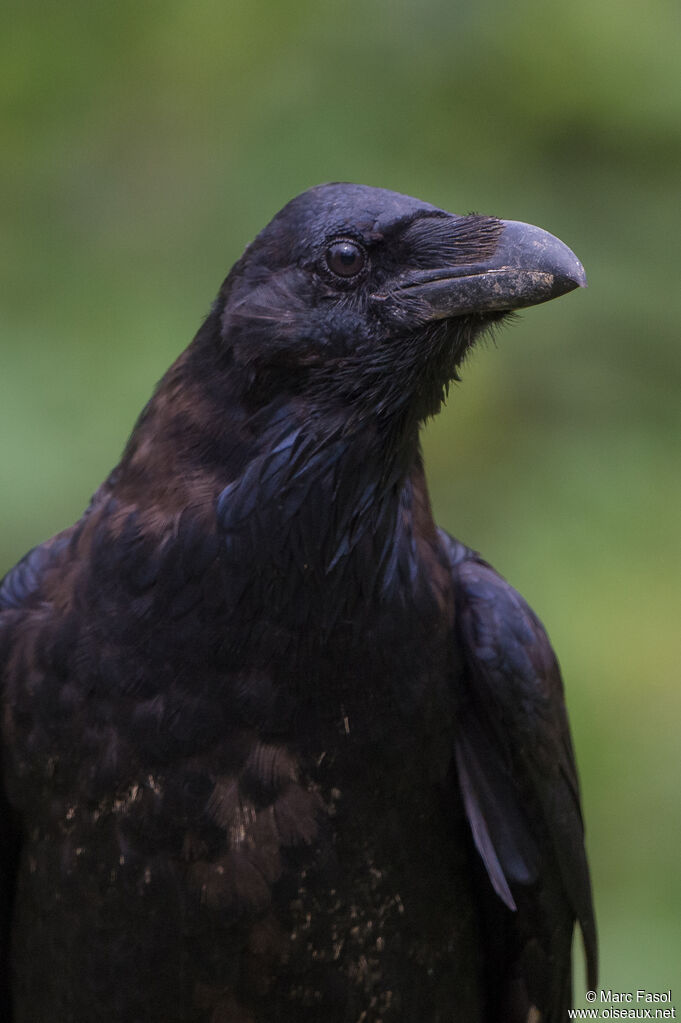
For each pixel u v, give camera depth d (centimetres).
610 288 1259
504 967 788
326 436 680
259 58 1322
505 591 754
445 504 1225
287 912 685
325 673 675
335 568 677
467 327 704
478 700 736
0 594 732
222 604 669
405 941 712
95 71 1331
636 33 1295
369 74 1310
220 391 685
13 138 1320
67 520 1136
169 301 1234
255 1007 700
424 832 712
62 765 682
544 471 1225
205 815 674
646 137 1299
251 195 1270
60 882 695
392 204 701
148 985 697
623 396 1255
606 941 1116
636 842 1140
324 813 682
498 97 1311
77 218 1297
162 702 670
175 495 679
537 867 758
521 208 1276
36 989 725
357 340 683
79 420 1172
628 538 1197
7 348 1212
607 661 1145
